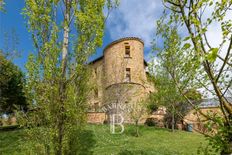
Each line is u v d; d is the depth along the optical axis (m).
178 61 6.55
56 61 11.47
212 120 5.65
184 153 19.48
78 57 11.91
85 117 11.88
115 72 41.69
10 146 20.66
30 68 11.27
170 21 6.43
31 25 11.70
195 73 6.43
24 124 11.25
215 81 5.12
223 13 4.93
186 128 32.16
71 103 11.14
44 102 11.15
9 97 34.25
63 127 11.08
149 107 33.78
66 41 11.93
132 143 22.70
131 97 38.31
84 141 21.55
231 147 5.25
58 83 11.31
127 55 43.75
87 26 12.21
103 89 43.22
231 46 4.72
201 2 5.01
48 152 10.88
